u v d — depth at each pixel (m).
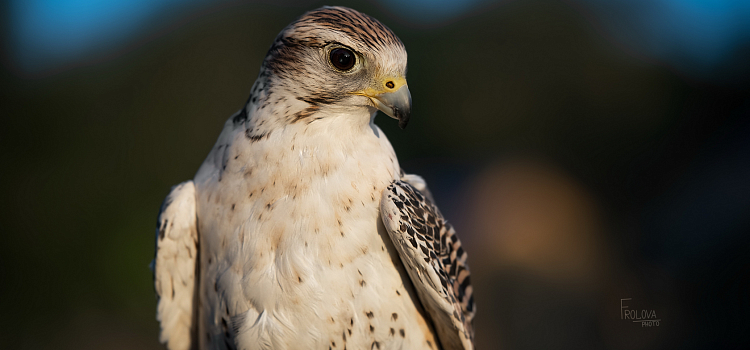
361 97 4.20
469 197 14.80
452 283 4.74
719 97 16.61
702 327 11.55
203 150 13.93
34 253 11.63
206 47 15.16
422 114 15.77
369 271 4.10
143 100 14.16
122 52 14.77
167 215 4.38
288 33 4.21
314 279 3.96
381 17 16.45
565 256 13.25
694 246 13.88
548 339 11.39
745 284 12.33
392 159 4.50
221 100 14.68
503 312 11.91
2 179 12.09
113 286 11.53
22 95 13.12
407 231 4.07
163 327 4.63
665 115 16.48
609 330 11.42
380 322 4.12
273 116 4.17
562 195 14.92
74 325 11.20
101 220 12.32
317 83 4.14
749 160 15.33
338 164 4.11
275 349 4.00
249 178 4.10
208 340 4.42
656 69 16.81
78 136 13.24
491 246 13.45
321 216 4.00
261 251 4.01
